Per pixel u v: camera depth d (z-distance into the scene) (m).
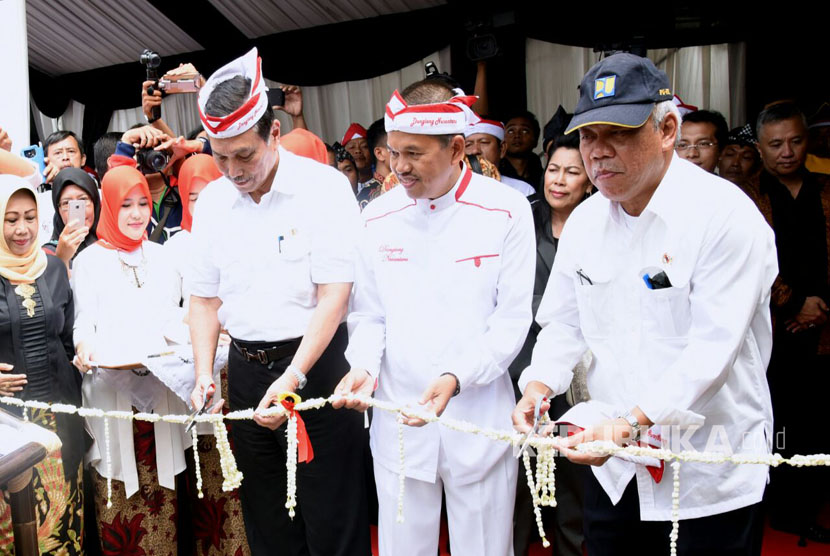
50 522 2.98
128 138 3.80
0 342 2.92
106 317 3.18
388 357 2.41
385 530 2.49
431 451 2.36
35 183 3.42
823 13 4.79
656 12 4.91
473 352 2.25
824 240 3.45
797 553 3.32
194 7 5.75
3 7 4.30
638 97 1.73
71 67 6.98
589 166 1.83
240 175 2.38
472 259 2.29
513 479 2.43
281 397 2.14
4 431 2.35
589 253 2.04
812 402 3.47
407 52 5.69
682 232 1.85
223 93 2.32
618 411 1.94
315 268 2.50
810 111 4.91
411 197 2.26
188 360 2.90
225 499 3.23
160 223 3.79
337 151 4.96
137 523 3.17
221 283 2.62
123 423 3.07
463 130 2.18
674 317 1.92
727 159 3.78
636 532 2.11
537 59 5.41
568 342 2.20
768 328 1.97
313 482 2.64
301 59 5.96
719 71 5.09
